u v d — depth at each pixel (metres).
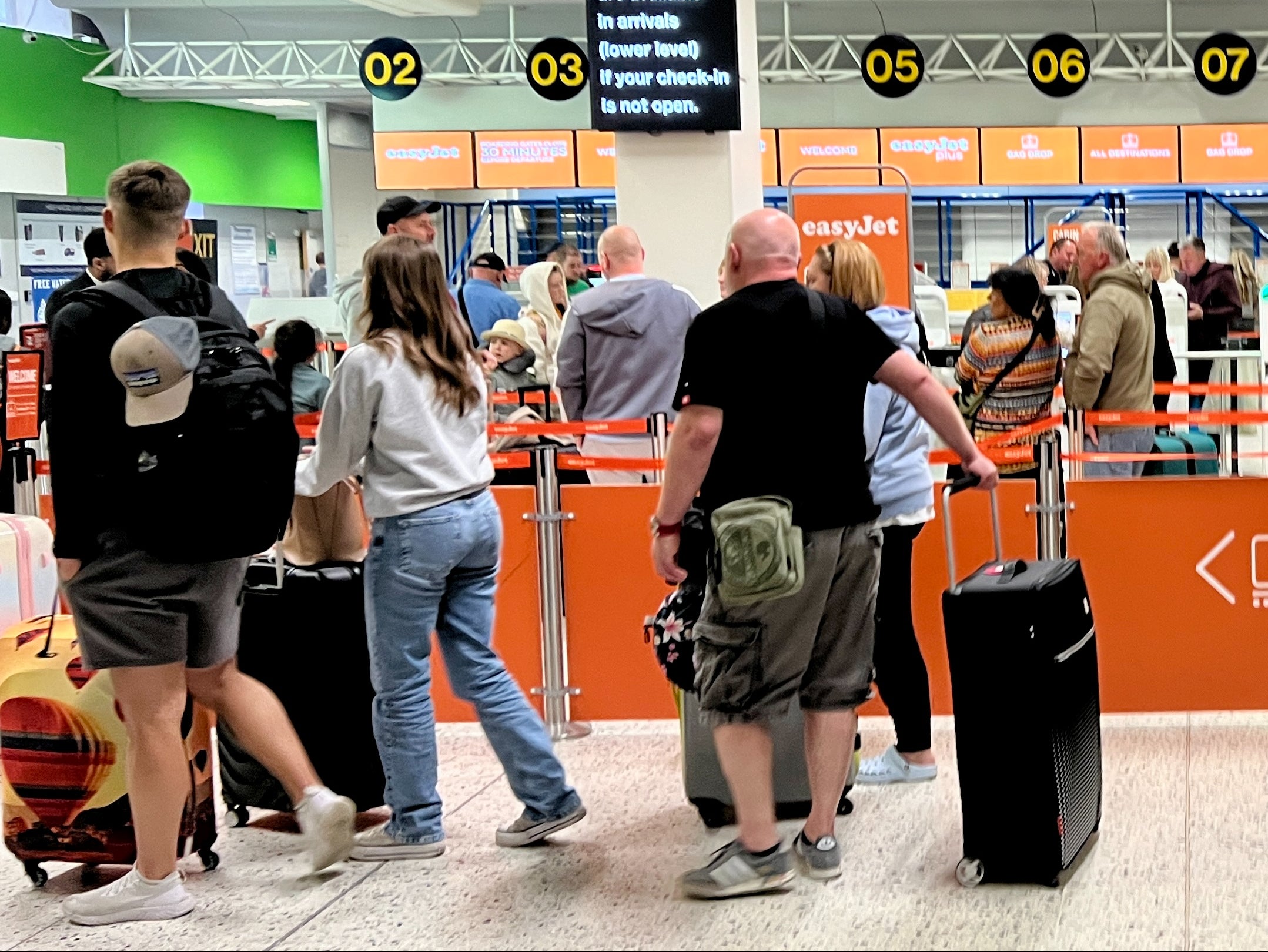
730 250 3.36
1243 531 4.66
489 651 3.83
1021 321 5.25
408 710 3.72
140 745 3.35
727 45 6.55
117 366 3.18
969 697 3.37
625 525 4.86
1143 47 18.20
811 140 18.77
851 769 3.93
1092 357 5.67
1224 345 10.72
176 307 3.35
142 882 3.42
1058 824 3.36
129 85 16.19
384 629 3.67
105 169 16.48
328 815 3.48
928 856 3.64
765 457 3.23
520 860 3.74
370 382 3.58
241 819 4.09
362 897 3.52
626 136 6.71
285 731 3.55
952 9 18.55
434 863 3.73
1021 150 18.73
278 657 3.90
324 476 3.65
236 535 3.29
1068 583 3.48
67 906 3.44
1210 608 4.69
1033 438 4.79
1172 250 16.30
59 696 3.57
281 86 16.86
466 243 17.53
